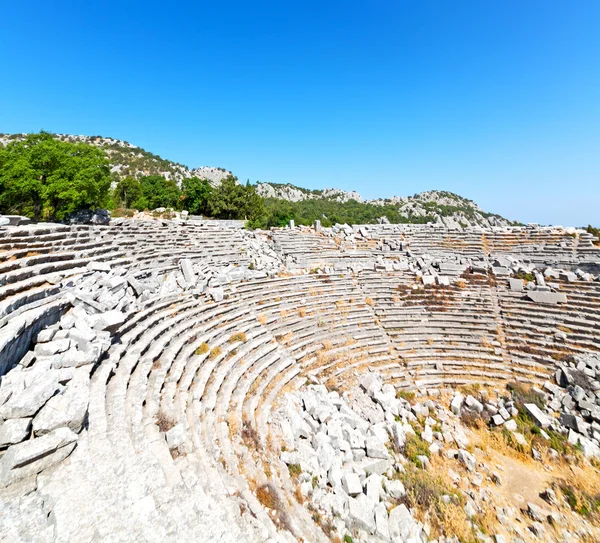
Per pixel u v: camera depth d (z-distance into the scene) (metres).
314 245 35.81
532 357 22.58
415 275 30.80
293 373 17.47
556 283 27.81
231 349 16.52
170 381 12.07
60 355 9.18
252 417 12.96
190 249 26.47
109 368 10.23
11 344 8.12
